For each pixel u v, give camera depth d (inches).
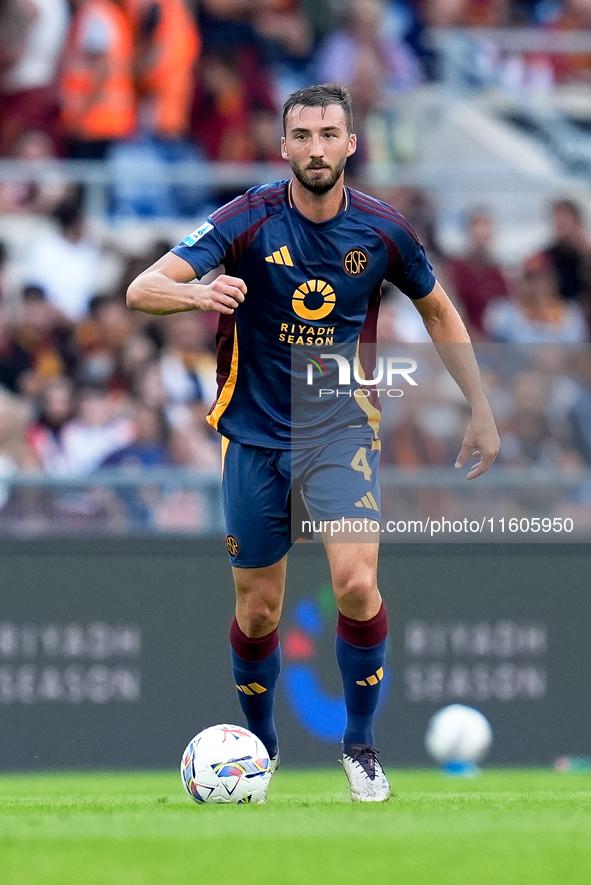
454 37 1747.0
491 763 1079.0
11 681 1059.9
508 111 1686.8
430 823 457.4
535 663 1087.6
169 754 1067.3
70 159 1633.9
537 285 1508.4
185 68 1643.7
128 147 1635.1
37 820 483.5
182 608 1075.3
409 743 1071.6
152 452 1347.2
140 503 1110.4
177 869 345.4
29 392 1362.0
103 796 736.3
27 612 1062.4
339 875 335.6
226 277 583.5
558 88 1737.2
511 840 404.5
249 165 1637.6
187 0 1647.4
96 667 1066.1
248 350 631.2
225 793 587.8
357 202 622.5
